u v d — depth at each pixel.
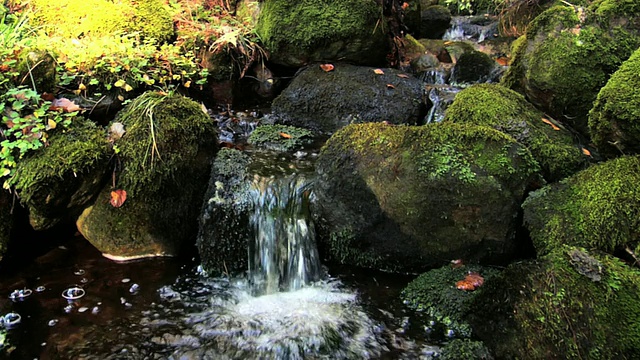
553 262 2.29
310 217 3.25
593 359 2.00
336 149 3.18
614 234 2.38
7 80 2.96
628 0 3.31
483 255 2.95
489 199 2.82
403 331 2.58
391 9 5.43
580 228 2.50
